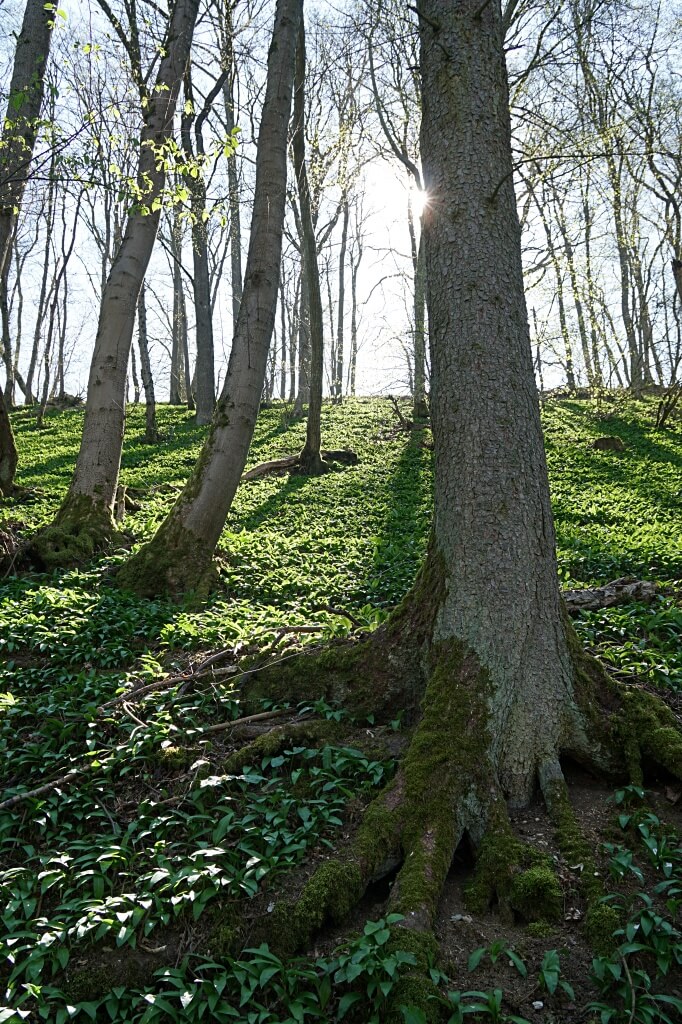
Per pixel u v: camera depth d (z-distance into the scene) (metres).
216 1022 3.66
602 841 4.57
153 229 13.29
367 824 4.60
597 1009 3.53
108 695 6.35
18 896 4.32
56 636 7.81
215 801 5.04
